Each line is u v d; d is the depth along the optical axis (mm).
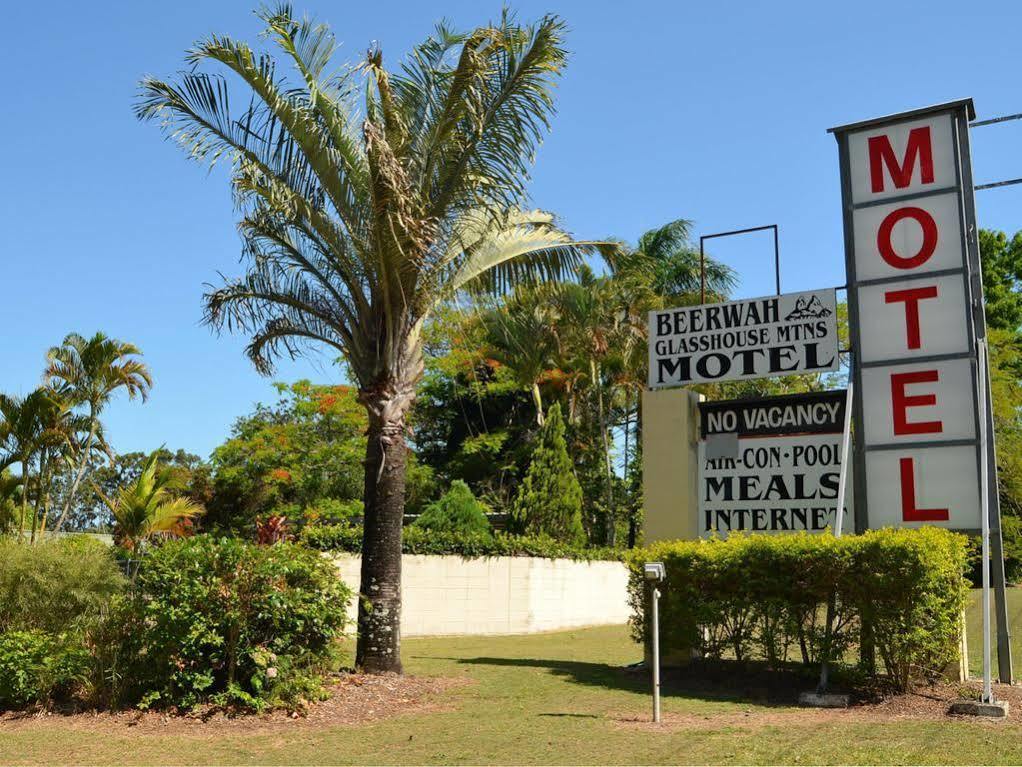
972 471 10867
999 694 9492
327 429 30234
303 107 10523
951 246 11430
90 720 8703
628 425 33750
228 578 9203
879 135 12078
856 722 8344
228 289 11758
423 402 36406
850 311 11906
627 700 9672
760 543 10344
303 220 11102
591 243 12414
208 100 10664
